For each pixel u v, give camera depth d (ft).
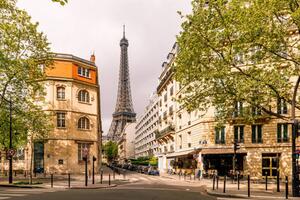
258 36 60.13
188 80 68.80
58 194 57.57
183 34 66.39
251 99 65.62
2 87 94.63
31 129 99.55
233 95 66.33
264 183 96.89
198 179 113.50
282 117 67.00
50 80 140.05
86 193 59.88
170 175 148.97
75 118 144.87
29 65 94.79
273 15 62.90
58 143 139.03
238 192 62.69
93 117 154.10
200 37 64.80
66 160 139.13
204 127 123.13
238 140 117.60
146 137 353.10
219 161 121.29
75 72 146.82
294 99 60.29
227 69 64.80
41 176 124.47
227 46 65.16
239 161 117.29
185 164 148.87
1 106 96.43
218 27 63.67
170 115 181.88
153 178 125.90
